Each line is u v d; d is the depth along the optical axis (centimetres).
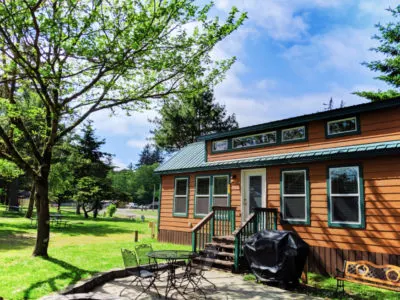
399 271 619
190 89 941
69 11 751
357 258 815
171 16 759
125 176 7231
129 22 748
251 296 644
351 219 846
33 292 564
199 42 830
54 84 799
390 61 2069
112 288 674
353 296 668
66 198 3103
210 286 721
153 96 920
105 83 884
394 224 764
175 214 1417
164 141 3269
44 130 927
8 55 747
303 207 955
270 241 758
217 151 1287
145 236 1662
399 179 770
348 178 868
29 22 709
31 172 860
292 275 722
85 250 1065
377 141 826
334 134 923
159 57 827
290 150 1027
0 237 1376
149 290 667
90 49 747
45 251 859
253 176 1144
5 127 1202
